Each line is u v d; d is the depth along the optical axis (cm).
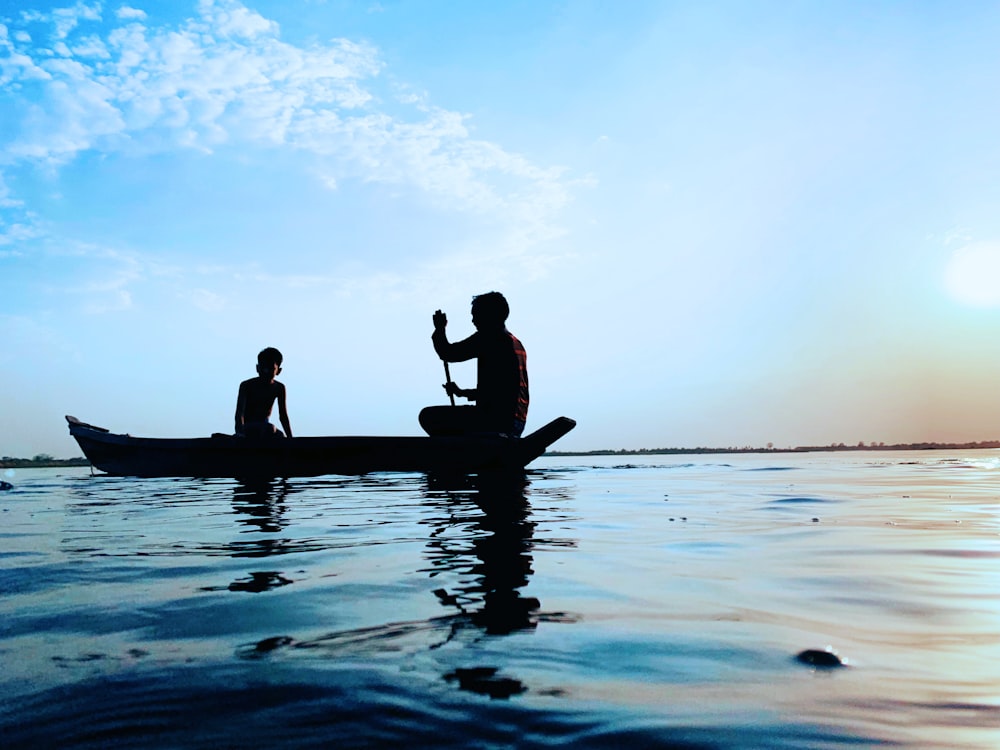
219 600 143
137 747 76
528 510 327
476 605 138
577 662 103
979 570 176
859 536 238
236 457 627
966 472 769
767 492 455
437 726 80
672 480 594
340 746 75
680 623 125
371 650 109
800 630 121
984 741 77
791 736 78
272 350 652
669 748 75
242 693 91
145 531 259
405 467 607
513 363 597
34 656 107
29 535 249
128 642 114
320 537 237
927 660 105
